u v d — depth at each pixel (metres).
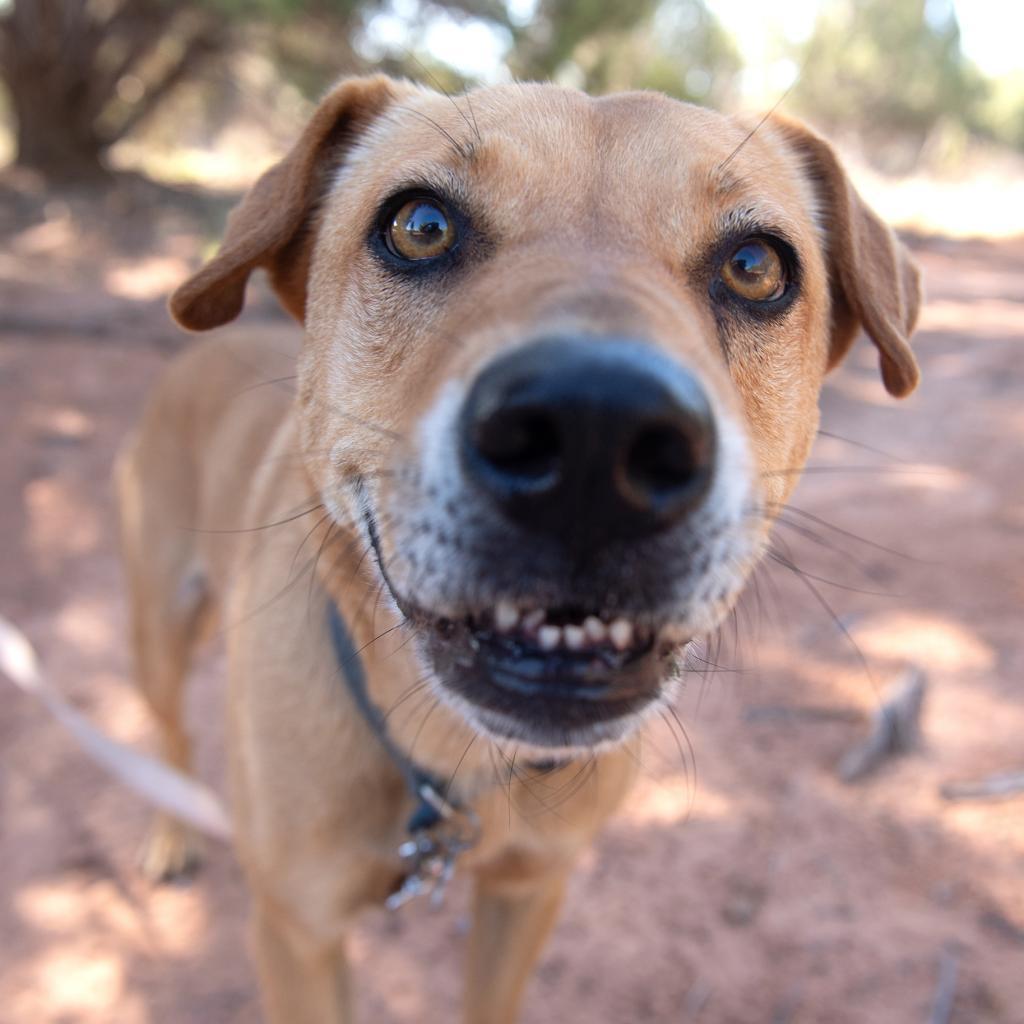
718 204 0.22
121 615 0.57
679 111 0.23
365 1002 0.34
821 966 0.35
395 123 0.26
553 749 0.18
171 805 0.33
